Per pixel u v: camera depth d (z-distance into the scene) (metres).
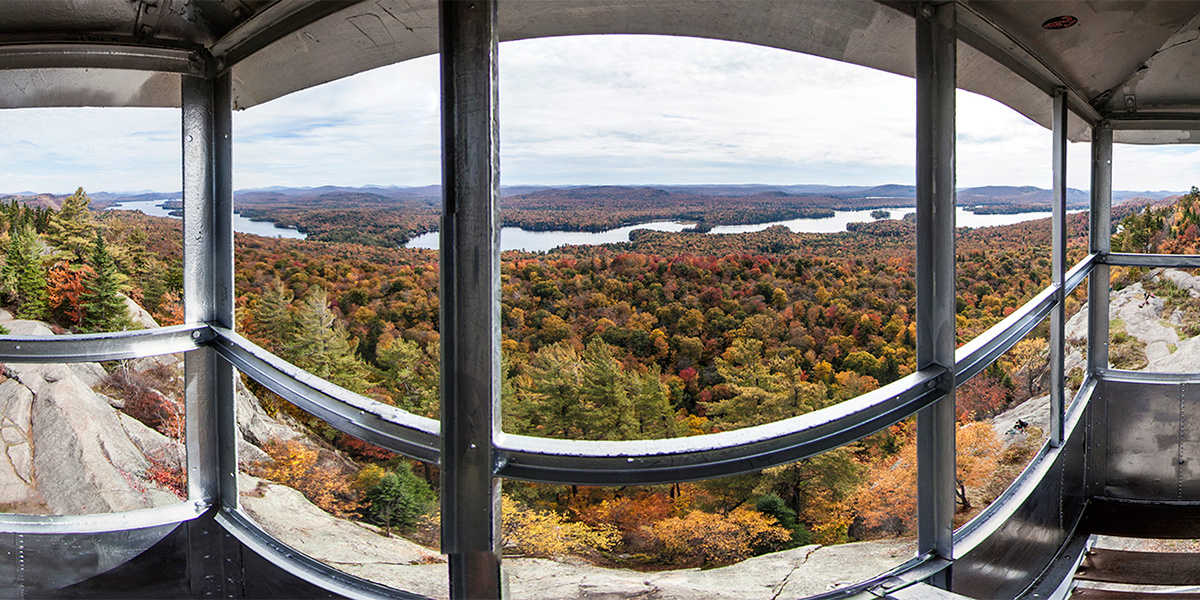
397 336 19.69
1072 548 3.43
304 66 2.73
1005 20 2.49
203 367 2.57
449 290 1.65
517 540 16.64
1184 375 3.88
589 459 1.76
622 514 17.03
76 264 20.61
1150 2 2.61
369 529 16.06
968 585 2.42
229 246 2.57
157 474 16.41
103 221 21.33
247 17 2.36
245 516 2.59
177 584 2.52
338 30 2.51
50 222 20.75
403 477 16.59
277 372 2.28
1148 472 3.94
